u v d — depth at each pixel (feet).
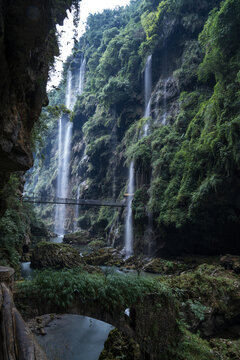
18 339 8.84
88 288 16.34
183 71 106.11
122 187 135.33
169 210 76.74
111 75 160.15
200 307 28.71
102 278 18.19
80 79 236.84
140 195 92.32
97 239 124.36
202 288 31.86
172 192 79.56
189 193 72.90
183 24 112.27
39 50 18.01
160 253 79.61
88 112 187.83
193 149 76.33
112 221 124.98
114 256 77.61
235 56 71.26
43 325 29.43
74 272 17.74
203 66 81.76
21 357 8.39
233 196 64.34
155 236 81.61
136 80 139.03
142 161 98.73
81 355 23.54
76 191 177.47
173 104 109.40
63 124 236.63
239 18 66.64
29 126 19.70
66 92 242.58
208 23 79.71
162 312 19.63
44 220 211.82
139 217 86.38
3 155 15.66
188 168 76.43
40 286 15.46
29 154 18.53
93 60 193.47
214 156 66.18
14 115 15.55
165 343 19.52
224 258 58.90
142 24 132.57
